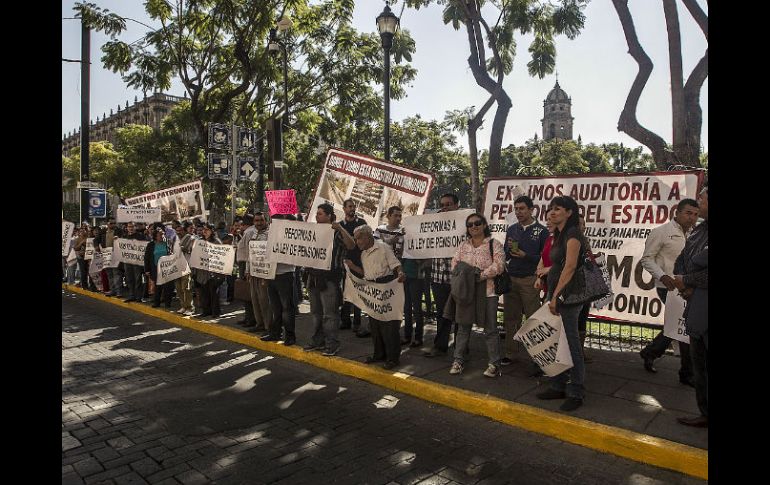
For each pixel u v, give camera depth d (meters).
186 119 22.80
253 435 4.29
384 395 5.34
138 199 14.30
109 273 12.97
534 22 13.55
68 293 14.20
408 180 7.97
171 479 3.53
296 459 3.83
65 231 15.41
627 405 4.57
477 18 13.76
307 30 20.06
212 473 3.61
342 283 8.13
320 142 23.33
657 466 3.69
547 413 4.40
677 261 4.27
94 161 42.19
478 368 5.86
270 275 6.95
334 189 8.95
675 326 4.95
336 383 5.77
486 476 3.56
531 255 5.84
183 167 23.73
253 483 3.46
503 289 5.48
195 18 18.00
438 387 5.17
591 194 6.89
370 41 20.95
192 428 4.45
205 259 9.21
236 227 10.78
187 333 8.57
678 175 6.32
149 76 18.89
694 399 4.72
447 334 6.45
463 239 6.16
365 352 6.68
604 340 7.25
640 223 6.51
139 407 4.99
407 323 7.00
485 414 4.71
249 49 18.69
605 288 4.48
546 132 113.88
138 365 6.55
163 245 10.55
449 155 42.91
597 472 3.63
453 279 5.54
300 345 7.08
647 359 5.64
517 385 5.23
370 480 3.50
